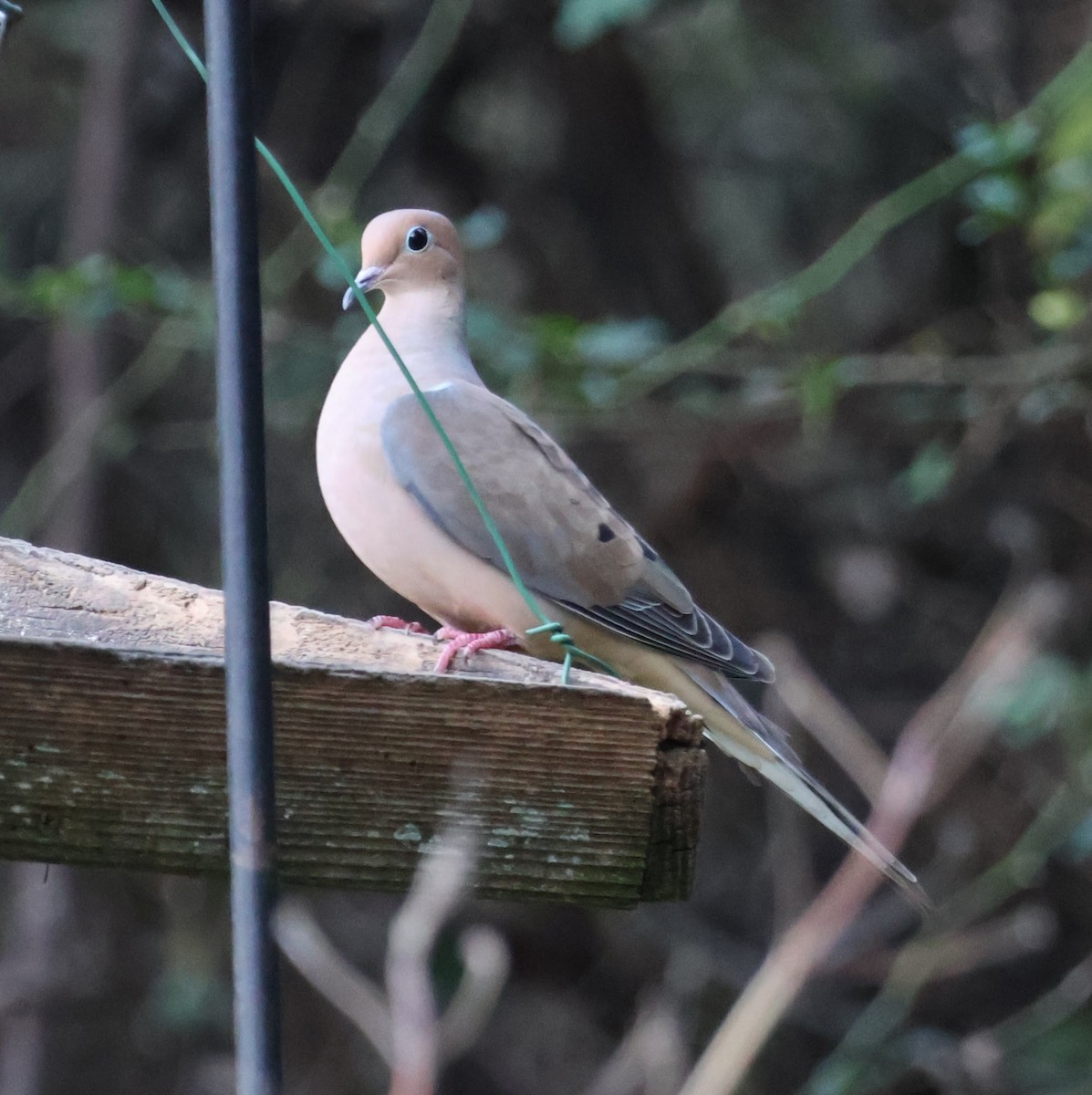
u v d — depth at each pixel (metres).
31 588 5.90
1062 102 10.44
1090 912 12.79
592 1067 13.23
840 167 14.40
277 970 3.88
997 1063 11.35
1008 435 12.23
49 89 13.95
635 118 13.57
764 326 11.09
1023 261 12.66
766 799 13.80
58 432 12.90
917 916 12.34
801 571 13.72
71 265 12.66
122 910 13.47
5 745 4.69
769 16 13.96
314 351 12.15
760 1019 4.45
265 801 4.02
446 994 12.55
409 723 4.77
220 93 4.27
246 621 4.10
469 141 13.92
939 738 5.48
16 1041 12.36
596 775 4.84
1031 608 5.50
